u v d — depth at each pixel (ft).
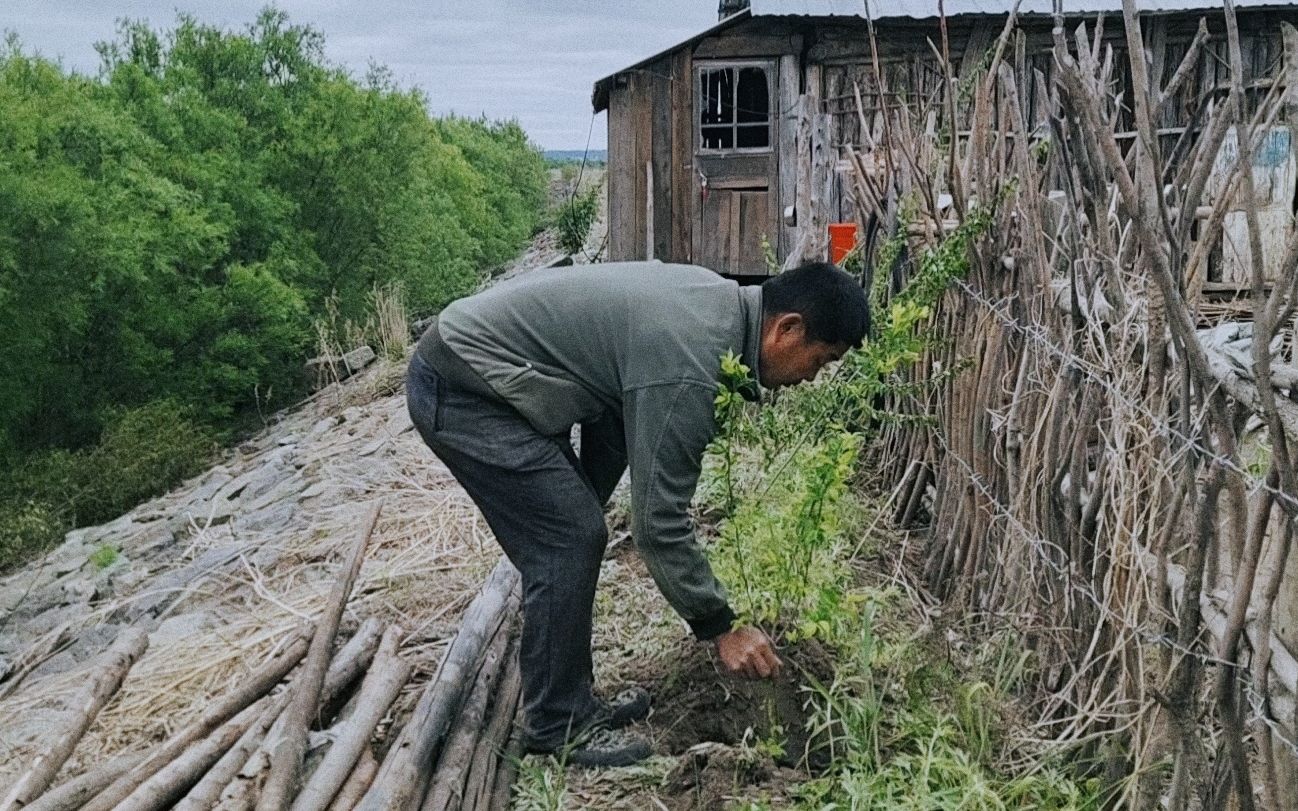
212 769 9.35
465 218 84.23
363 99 60.08
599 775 10.09
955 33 41.86
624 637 12.49
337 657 11.66
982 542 12.30
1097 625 9.18
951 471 13.53
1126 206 6.76
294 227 57.31
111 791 9.07
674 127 44.37
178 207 46.80
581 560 9.86
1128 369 8.49
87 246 41.34
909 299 12.18
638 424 8.96
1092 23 39.70
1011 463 11.12
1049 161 10.96
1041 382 10.31
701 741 10.52
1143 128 6.65
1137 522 8.38
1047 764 9.42
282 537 18.86
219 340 48.52
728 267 44.86
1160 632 7.69
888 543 15.35
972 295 12.21
